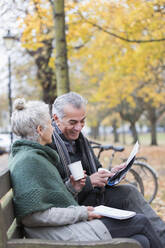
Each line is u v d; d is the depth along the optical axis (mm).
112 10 7098
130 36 7621
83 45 8727
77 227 2033
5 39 9797
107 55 9125
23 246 1689
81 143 3068
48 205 1941
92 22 7285
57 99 2936
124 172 2902
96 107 26922
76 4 6934
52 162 2221
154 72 12836
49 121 2250
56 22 5562
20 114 2184
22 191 1900
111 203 2957
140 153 17609
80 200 2912
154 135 26906
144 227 2209
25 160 1994
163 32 7254
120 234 2176
